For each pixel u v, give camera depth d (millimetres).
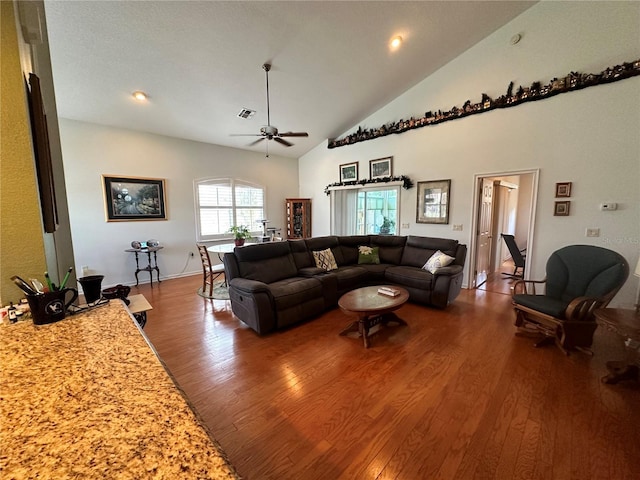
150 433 558
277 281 3574
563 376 2164
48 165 1404
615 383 2057
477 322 3236
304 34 3186
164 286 4879
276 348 2688
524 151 3822
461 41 3947
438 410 1820
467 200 4461
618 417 1731
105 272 4656
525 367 2297
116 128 4645
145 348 933
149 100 4000
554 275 2965
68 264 2373
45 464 486
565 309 2537
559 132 3533
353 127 6000
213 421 1762
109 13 2572
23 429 564
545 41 3545
